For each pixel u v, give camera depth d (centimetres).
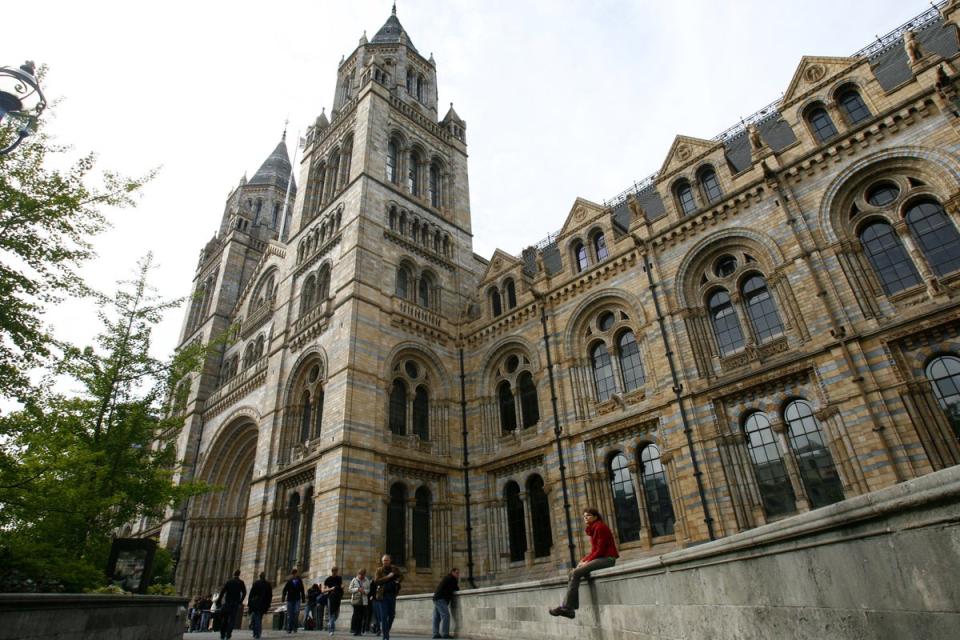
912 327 2061
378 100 4400
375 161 4100
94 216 1580
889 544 475
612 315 3153
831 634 535
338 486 2830
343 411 3041
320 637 2042
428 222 4262
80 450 1831
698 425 2503
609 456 2867
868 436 2031
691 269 2823
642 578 965
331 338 3441
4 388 1445
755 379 2394
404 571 2956
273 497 3328
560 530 2845
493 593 1662
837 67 2608
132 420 2314
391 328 3522
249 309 5069
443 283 4094
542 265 3569
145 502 2286
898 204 2258
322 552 2756
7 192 1408
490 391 3588
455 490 3362
